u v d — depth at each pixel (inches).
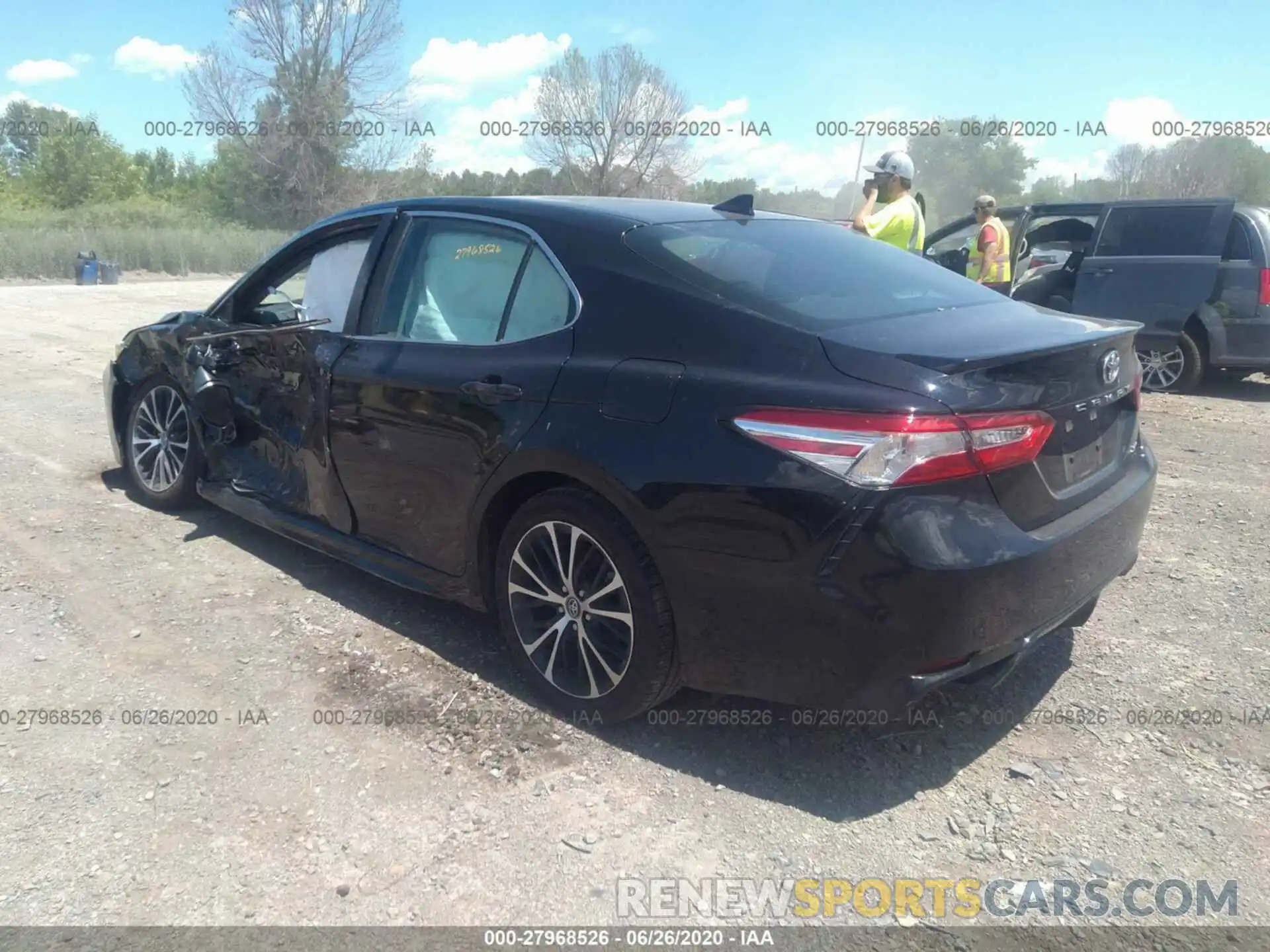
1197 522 206.4
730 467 106.0
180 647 144.6
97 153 1903.3
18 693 131.2
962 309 127.8
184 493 199.0
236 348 177.8
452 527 138.6
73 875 97.7
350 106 1302.9
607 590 119.8
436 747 120.3
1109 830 106.2
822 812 108.9
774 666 107.9
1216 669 141.3
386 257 154.9
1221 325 344.5
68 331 498.9
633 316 120.8
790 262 133.3
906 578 98.3
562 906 94.6
